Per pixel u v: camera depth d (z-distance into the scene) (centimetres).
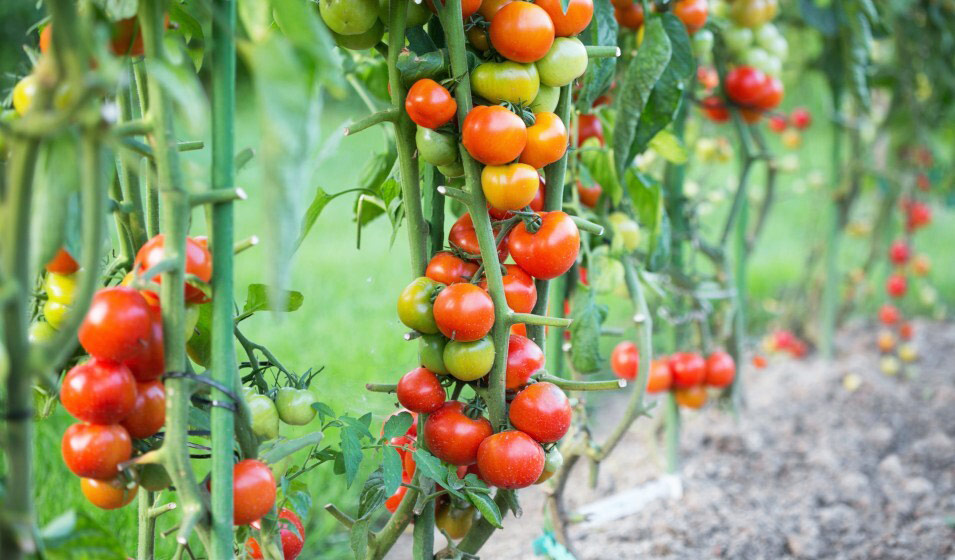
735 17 246
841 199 379
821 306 396
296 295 183
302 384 183
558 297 217
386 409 204
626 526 261
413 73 176
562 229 178
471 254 183
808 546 249
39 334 175
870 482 292
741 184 261
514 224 182
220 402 166
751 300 446
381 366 315
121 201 179
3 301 149
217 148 166
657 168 251
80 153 154
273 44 153
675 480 271
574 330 215
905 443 324
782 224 611
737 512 268
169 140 163
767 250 545
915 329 440
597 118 216
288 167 152
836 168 376
